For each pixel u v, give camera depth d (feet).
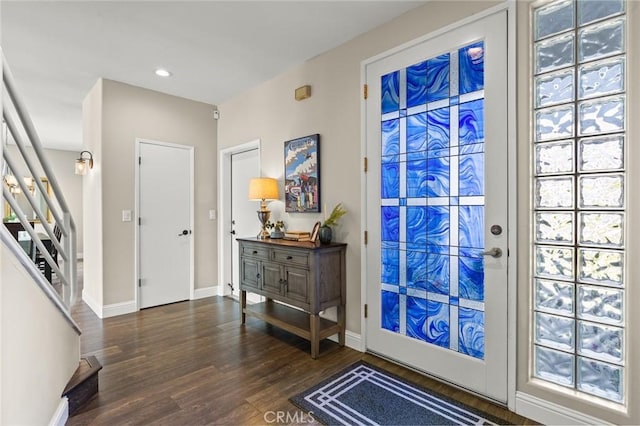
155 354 8.80
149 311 12.57
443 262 7.48
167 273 13.52
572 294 5.83
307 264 8.77
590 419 5.54
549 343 6.08
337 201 9.70
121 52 9.95
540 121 6.13
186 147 14.05
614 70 5.41
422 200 7.84
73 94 13.53
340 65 9.61
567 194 5.86
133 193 12.61
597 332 5.60
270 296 9.95
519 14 6.26
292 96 11.18
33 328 4.91
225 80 12.17
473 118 6.97
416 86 7.92
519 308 6.30
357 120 9.16
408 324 8.13
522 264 6.26
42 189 5.62
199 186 14.48
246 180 13.94
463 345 7.15
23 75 11.59
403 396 6.84
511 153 6.37
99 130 11.97
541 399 6.03
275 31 8.85
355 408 6.43
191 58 10.39
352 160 9.29
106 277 11.94
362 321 9.02
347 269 9.43
